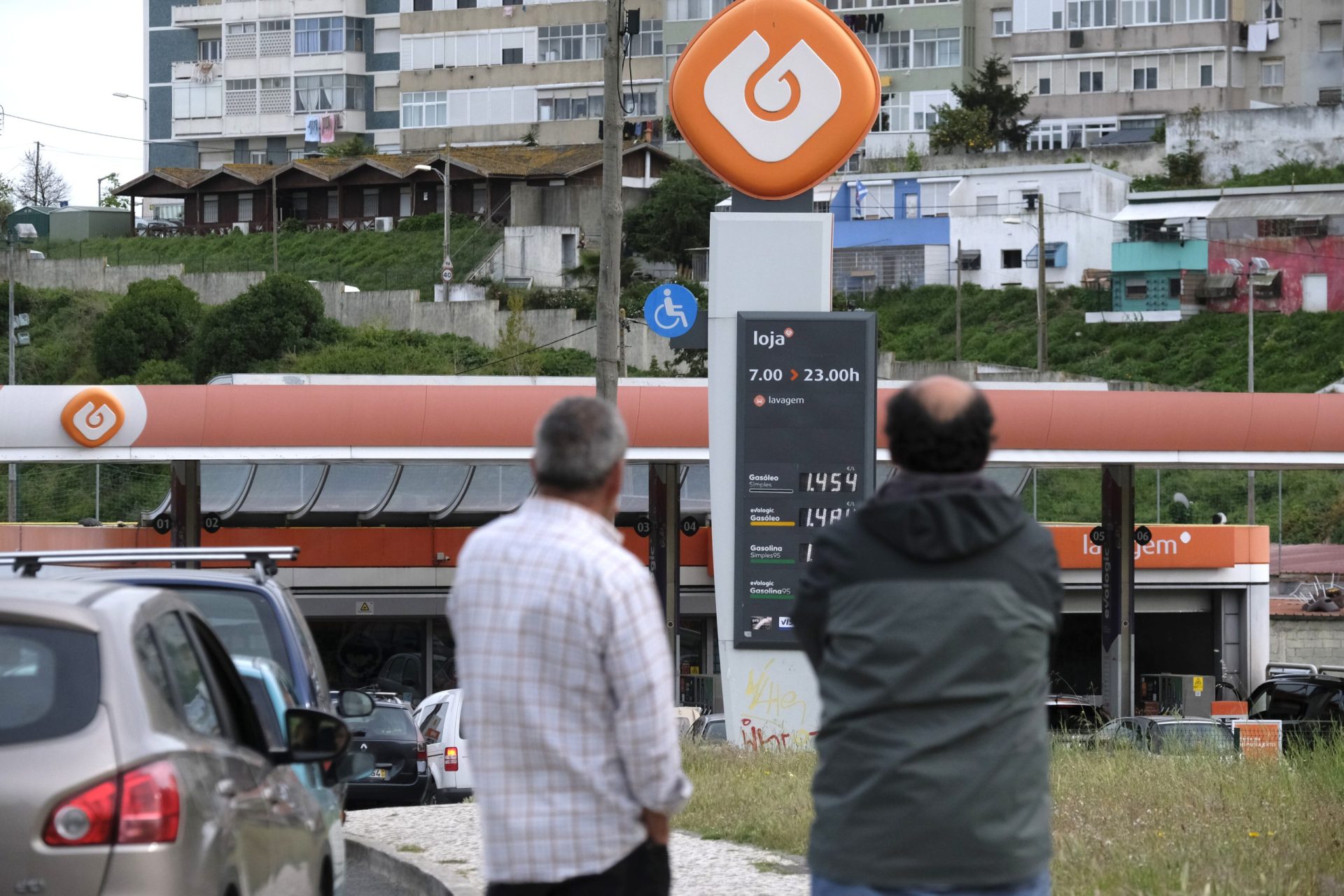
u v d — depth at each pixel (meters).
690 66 50.44
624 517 104.00
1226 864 23.59
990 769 10.84
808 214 50.56
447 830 33.06
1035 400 78.62
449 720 54.78
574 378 82.44
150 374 171.00
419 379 86.50
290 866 15.86
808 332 49.47
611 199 48.75
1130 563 90.94
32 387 77.50
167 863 11.98
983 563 11.07
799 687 49.56
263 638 23.53
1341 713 71.62
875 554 11.16
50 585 13.94
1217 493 140.12
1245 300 181.50
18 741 12.09
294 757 16.50
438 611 100.06
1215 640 108.31
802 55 50.25
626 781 11.50
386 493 103.62
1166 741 49.62
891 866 10.84
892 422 11.45
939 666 10.88
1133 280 185.75
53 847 11.76
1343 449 78.94
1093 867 23.64
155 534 100.69
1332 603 113.12
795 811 31.67
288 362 167.00
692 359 166.50
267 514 102.50
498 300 182.25
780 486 49.41
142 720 12.54
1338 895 22.19
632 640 11.33
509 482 105.56
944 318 192.38
